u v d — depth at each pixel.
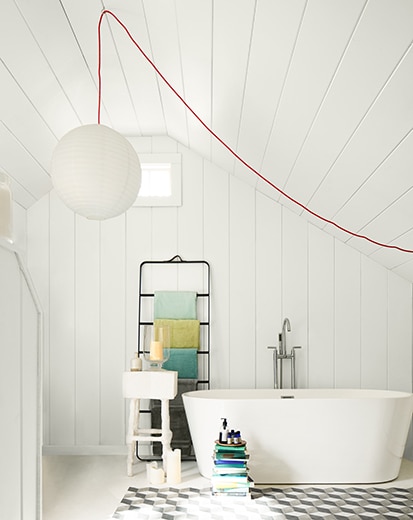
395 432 4.18
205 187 5.20
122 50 3.40
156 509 3.57
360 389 4.96
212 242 5.16
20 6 2.73
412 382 5.04
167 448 4.45
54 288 5.14
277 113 3.27
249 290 5.13
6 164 4.14
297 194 4.53
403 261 4.59
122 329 5.12
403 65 2.18
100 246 5.17
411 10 1.90
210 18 2.65
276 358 4.96
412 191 3.18
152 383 4.48
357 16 2.06
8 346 1.50
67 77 3.62
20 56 3.10
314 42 2.38
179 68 3.43
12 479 1.50
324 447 4.14
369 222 4.12
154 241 5.17
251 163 4.49
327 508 3.57
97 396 5.09
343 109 2.76
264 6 2.32
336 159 3.39
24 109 3.62
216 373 5.09
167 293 5.07
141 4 2.79
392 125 2.62
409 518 3.37
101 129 2.97
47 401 5.09
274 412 4.16
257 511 3.52
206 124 4.22
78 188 2.92
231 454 3.86
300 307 5.11
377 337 5.07
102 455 5.03
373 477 4.16
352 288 5.10
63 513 3.51
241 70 3.02
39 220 5.16
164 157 5.20
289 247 5.14
